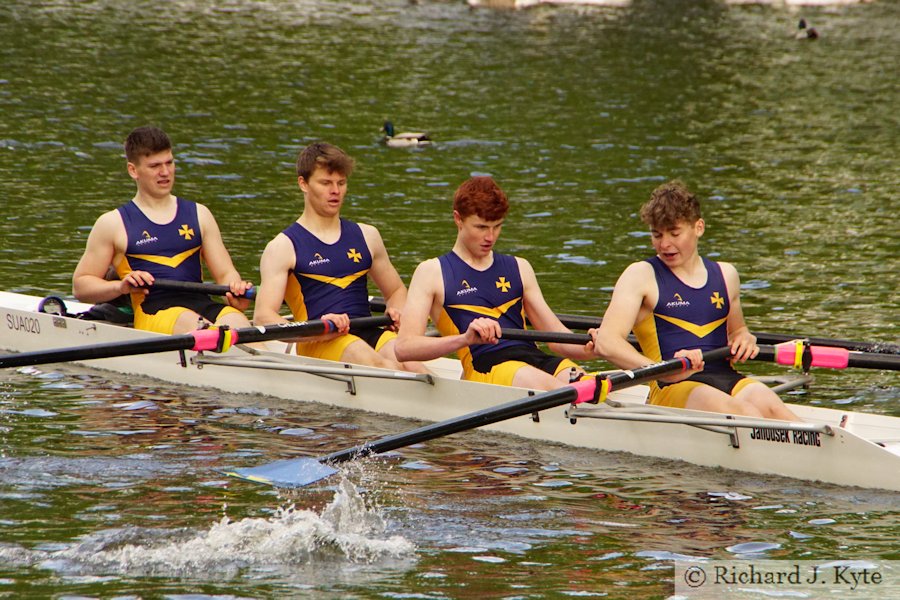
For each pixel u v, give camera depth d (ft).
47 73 253.65
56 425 78.23
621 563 58.03
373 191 163.94
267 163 179.73
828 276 120.67
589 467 72.23
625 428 74.64
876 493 66.95
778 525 62.75
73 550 58.70
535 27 369.30
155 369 90.94
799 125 221.66
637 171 180.34
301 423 80.69
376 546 59.77
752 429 70.38
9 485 67.00
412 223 144.87
